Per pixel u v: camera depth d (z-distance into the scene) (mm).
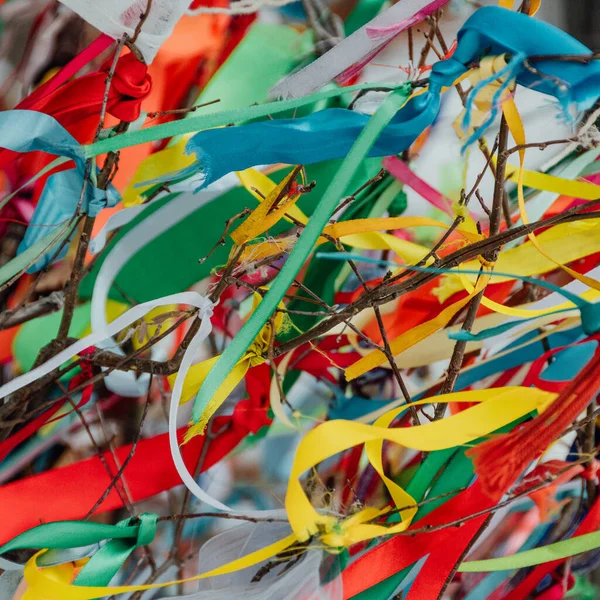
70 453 771
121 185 778
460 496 574
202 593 576
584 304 449
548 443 489
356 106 747
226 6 875
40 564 564
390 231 867
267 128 491
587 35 930
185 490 808
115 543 559
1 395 490
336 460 777
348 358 801
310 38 896
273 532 636
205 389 461
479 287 565
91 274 797
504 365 732
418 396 825
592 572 812
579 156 771
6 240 726
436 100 485
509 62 455
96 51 576
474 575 792
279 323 644
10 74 816
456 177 895
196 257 816
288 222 760
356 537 540
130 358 580
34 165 735
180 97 845
